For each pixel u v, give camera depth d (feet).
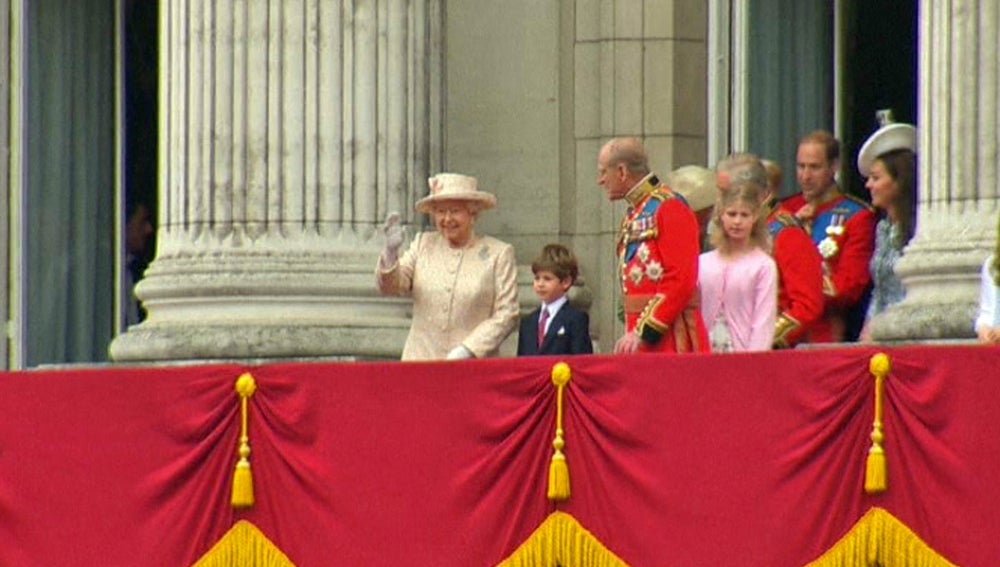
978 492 204.44
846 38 252.83
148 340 239.91
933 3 224.94
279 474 217.56
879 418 206.08
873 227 230.48
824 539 206.90
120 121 268.00
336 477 216.13
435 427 214.28
